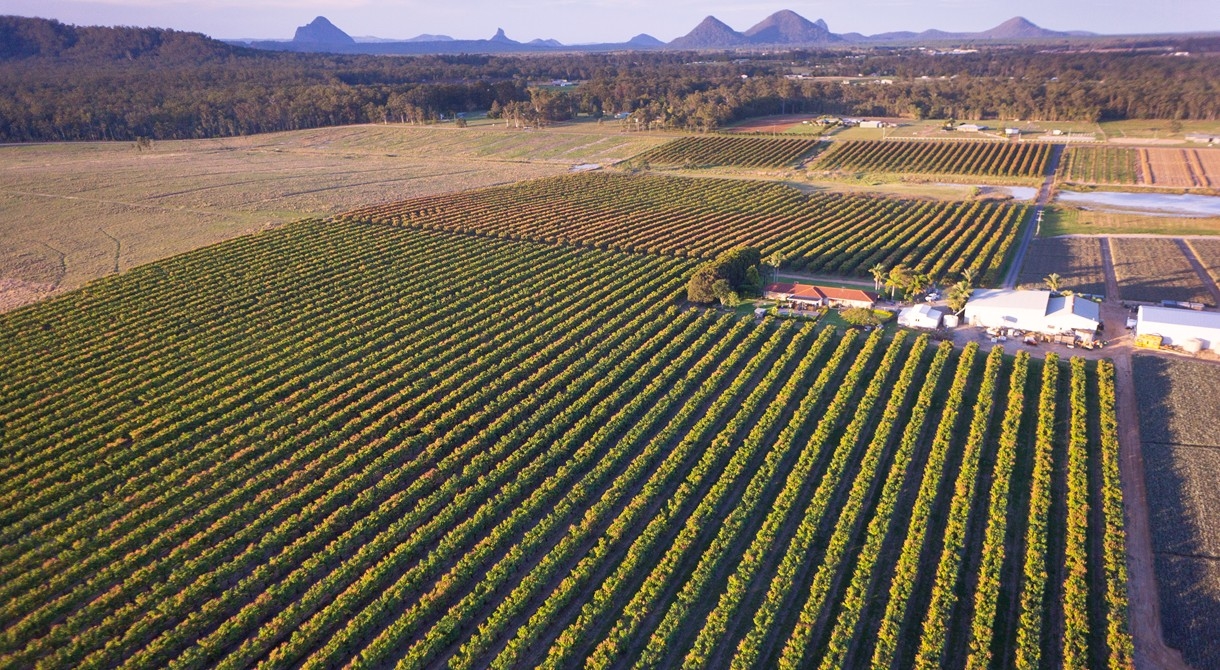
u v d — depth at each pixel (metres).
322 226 145.25
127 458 68.19
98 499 63.59
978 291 99.88
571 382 82.62
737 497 61.41
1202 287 103.12
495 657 45.62
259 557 55.50
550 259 124.25
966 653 45.31
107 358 88.25
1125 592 48.09
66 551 55.62
